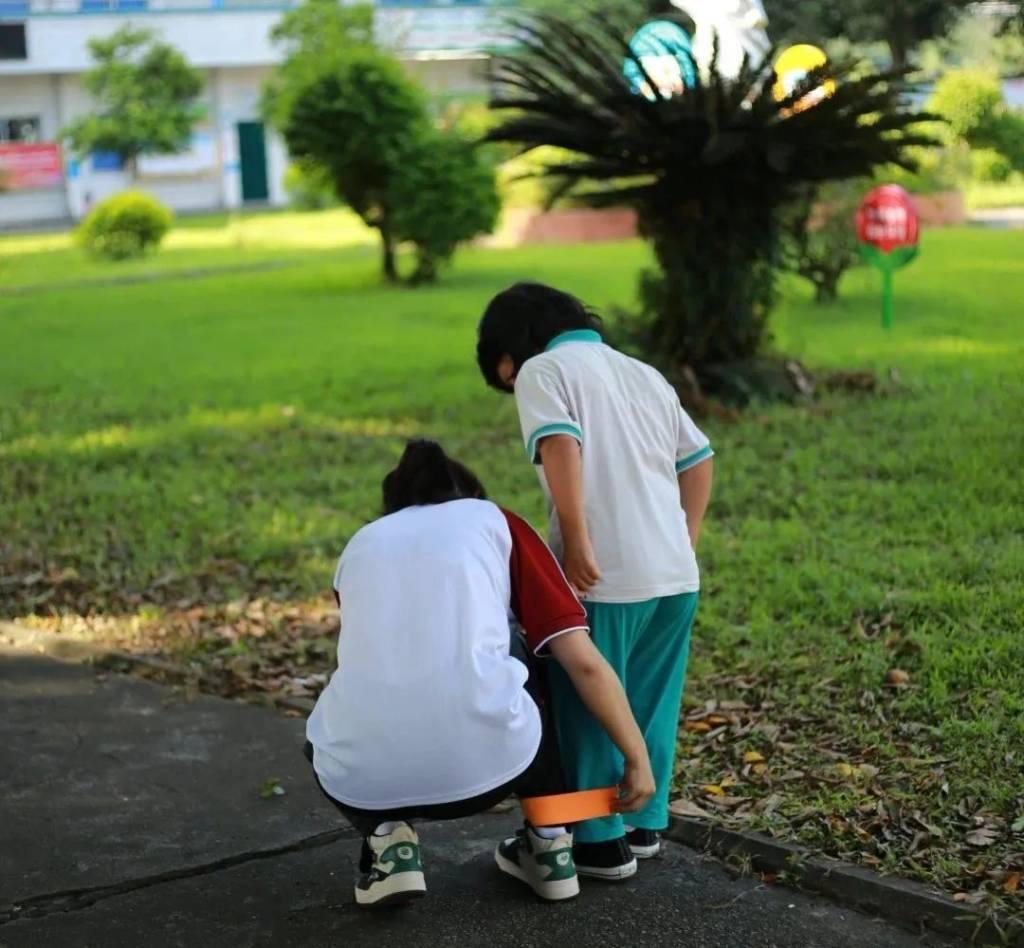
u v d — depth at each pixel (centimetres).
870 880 351
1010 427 841
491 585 331
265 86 3559
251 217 3456
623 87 913
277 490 811
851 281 1534
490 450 884
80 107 3959
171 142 3784
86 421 1027
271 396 1091
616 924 345
